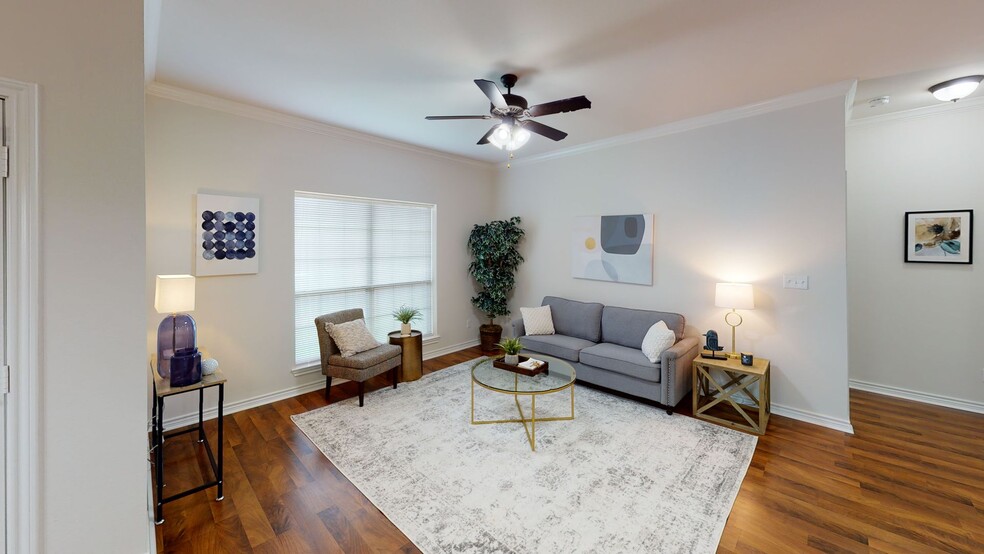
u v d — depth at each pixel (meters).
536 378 3.27
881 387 3.81
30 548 1.43
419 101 3.25
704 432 3.05
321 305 4.10
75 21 1.46
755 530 1.99
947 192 3.44
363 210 4.44
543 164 5.21
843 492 2.29
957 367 3.46
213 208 3.23
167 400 3.10
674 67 2.66
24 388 1.40
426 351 5.08
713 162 3.72
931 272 3.54
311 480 2.43
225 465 2.59
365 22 2.11
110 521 1.57
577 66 2.64
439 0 1.91
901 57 2.53
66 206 1.46
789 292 3.33
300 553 1.84
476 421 3.24
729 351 3.68
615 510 2.13
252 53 2.45
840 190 3.05
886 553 1.83
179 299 2.30
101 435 1.54
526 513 2.11
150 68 2.65
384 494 2.29
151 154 2.94
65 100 1.44
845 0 1.91
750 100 3.31
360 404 3.56
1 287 1.38
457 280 5.45
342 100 3.24
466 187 5.49
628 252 4.37
